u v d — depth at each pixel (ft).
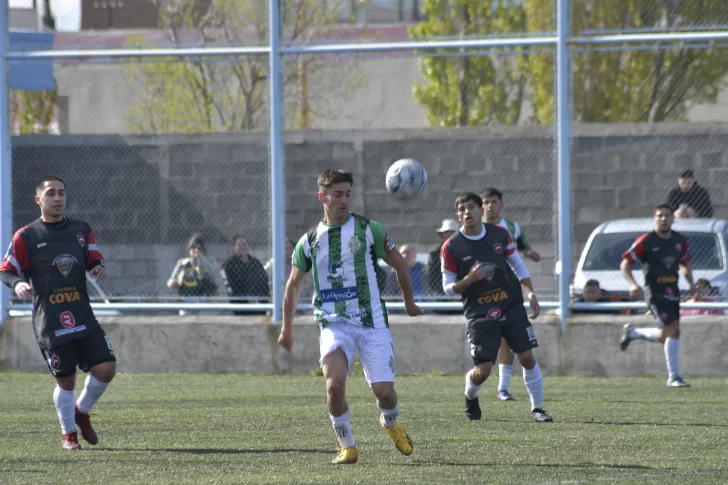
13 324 151.43
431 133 163.63
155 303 149.48
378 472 65.36
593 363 139.95
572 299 141.49
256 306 145.89
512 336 93.76
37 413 103.71
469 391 95.20
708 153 158.61
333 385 66.33
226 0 148.15
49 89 158.20
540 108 160.76
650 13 141.38
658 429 87.86
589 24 143.33
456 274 94.73
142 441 82.69
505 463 69.31
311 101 166.09
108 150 153.48
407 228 165.07
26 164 154.10
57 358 77.15
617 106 161.07
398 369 144.25
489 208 115.65
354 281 67.00
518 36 141.38
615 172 162.50
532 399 94.79
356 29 161.07
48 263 77.05
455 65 163.02
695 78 157.79
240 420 96.43
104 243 153.28
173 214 152.25
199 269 148.97
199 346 148.25
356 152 167.22
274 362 146.61
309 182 169.48
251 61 147.13
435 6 159.43
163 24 153.38
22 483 63.36
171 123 161.48
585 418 96.37
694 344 137.90
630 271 128.16
